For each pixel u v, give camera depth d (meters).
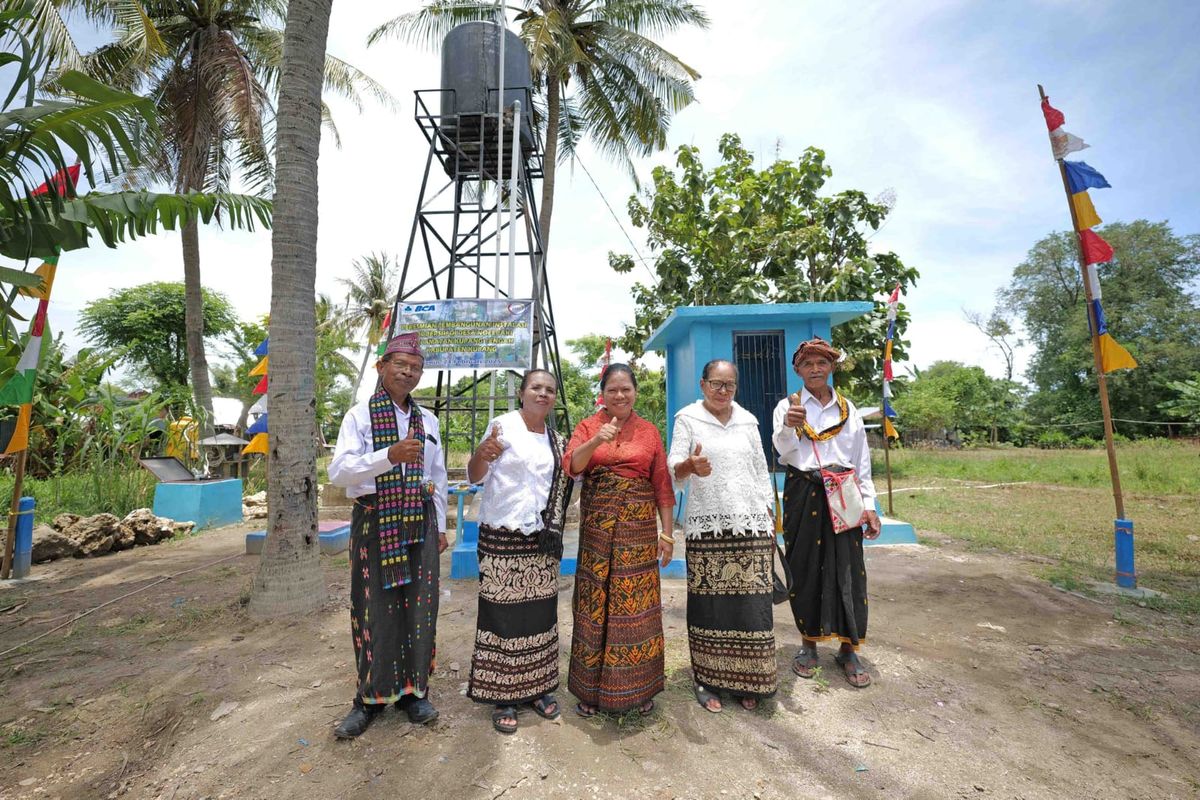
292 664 3.42
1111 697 3.04
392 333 7.23
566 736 2.59
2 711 2.95
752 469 2.88
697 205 12.49
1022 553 6.29
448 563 5.91
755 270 12.51
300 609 4.34
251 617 4.25
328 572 5.60
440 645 3.68
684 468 2.72
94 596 4.97
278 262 4.42
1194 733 2.71
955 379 36.06
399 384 2.65
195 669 3.37
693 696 2.99
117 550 6.81
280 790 2.27
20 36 3.21
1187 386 25.30
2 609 4.65
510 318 7.08
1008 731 2.71
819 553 3.21
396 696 2.61
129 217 4.27
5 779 2.41
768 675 2.78
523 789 2.25
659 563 2.80
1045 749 2.57
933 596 4.79
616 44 13.21
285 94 4.52
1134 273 33.00
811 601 3.23
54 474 9.91
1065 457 18.83
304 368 4.47
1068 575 5.32
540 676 2.69
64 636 3.99
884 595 4.83
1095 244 4.98
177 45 12.62
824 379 3.23
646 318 13.93
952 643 3.79
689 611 2.96
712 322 6.77
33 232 3.90
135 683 3.22
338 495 10.23
